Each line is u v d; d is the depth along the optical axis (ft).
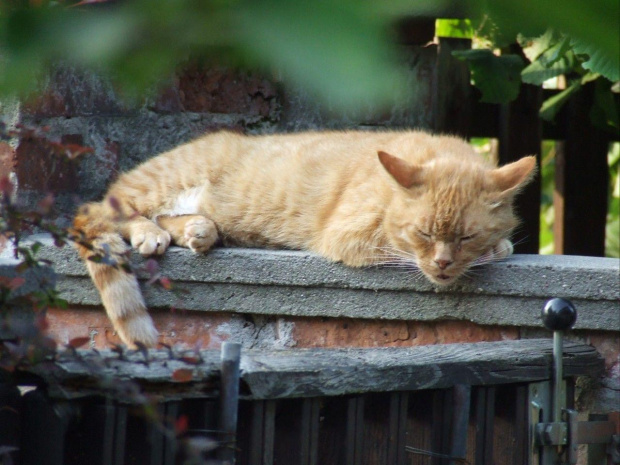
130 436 10.94
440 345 14.61
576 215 28.02
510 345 14.88
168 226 19.02
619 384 16.30
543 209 37.93
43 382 10.79
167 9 3.10
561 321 13.83
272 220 20.49
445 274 16.85
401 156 20.30
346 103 3.14
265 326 17.99
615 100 26.71
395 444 12.87
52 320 18.58
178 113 22.09
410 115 23.98
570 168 27.86
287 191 20.40
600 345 16.37
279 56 3.05
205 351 12.23
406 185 18.07
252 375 11.25
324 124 23.56
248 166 21.26
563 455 14.53
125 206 20.61
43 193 19.67
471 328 17.21
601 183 27.96
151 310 18.21
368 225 17.92
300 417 11.96
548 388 14.42
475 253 17.75
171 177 21.26
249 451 11.60
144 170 21.29
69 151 11.24
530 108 26.23
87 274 17.87
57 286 18.08
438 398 13.38
